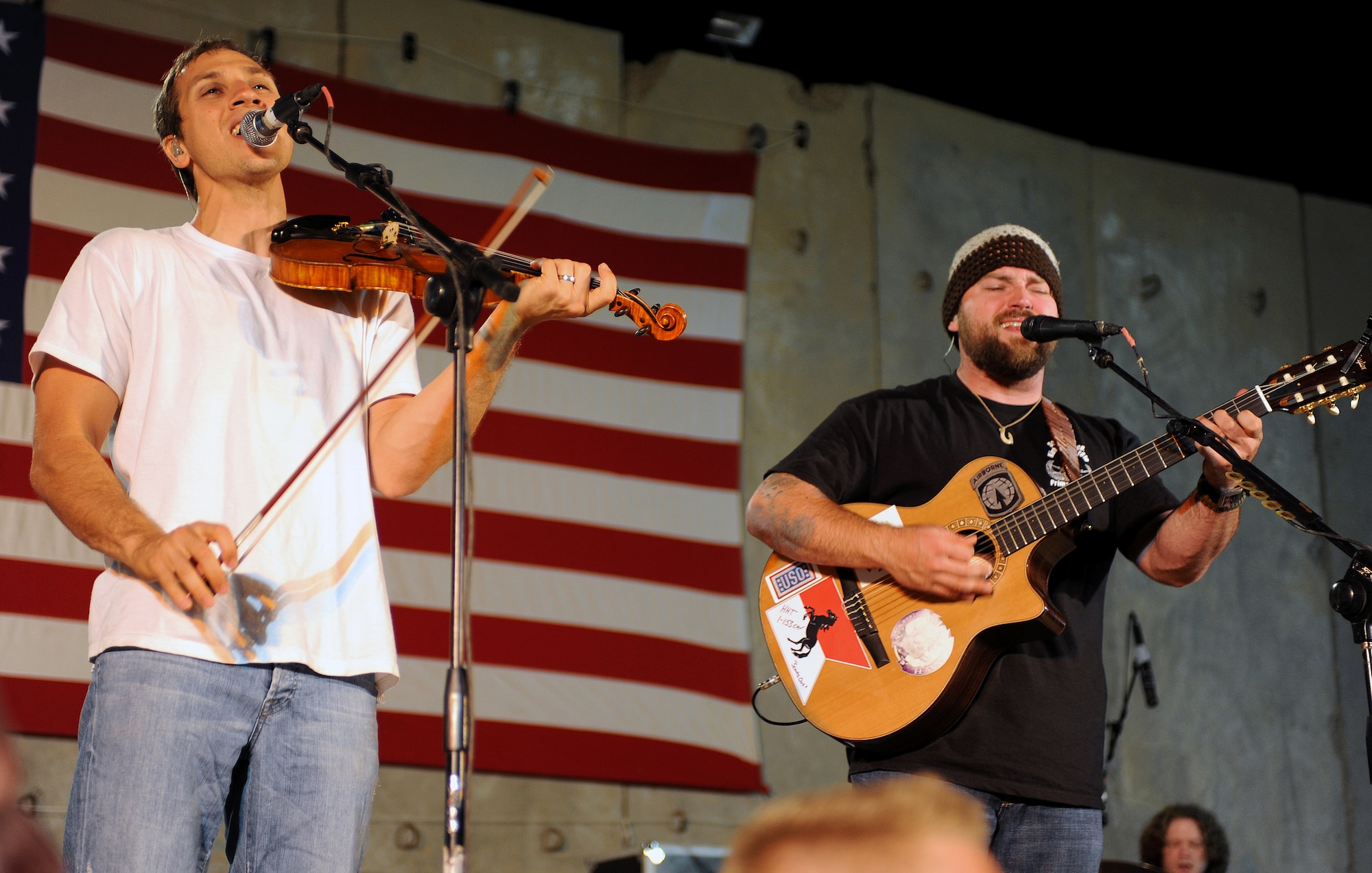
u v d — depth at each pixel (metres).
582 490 5.35
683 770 5.20
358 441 2.31
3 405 4.57
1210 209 7.02
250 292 2.31
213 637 2.05
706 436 5.57
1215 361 6.77
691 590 5.39
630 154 5.79
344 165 2.22
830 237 6.21
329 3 5.55
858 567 2.89
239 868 2.08
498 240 2.25
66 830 1.99
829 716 2.84
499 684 5.05
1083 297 6.61
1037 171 6.71
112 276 2.22
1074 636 2.82
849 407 3.10
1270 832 6.20
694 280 5.73
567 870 5.10
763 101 6.27
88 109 4.90
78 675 4.46
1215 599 6.43
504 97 5.73
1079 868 2.65
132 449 2.15
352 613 2.18
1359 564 2.58
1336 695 6.54
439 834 4.98
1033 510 2.88
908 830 0.69
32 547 4.50
